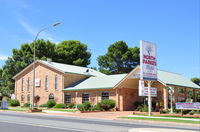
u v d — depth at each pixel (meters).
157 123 21.02
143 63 26.84
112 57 70.75
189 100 39.28
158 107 32.91
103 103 37.53
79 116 26.73
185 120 21.64
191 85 43.88
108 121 21.48
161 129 14.39
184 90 41.81
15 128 14.23
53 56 68.12
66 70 46.25
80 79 47.66
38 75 49.44
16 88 53.06
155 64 28.20
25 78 51.78
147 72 27.16
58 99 45.28
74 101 43.47
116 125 17.47
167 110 31.06
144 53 27.08
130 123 20.02
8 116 23.20
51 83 46.91
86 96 42.22
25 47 65.25
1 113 28.12
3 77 66.06
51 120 19.98
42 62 48.81
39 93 48.66
